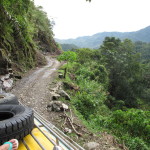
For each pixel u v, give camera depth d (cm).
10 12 1041
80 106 745
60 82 1015
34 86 895
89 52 2316
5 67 887
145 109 2262
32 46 1669
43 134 195
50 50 3356
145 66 3225
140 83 2741
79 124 515
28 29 1380
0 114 212
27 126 184
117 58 2370
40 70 1471
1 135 156
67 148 181
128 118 597
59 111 589
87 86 1165
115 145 429
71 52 1155
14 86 852
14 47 1186
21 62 1276
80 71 1633
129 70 2422
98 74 1805
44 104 645
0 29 985
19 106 220
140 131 529
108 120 596
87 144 397
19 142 180
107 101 1728
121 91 2369
